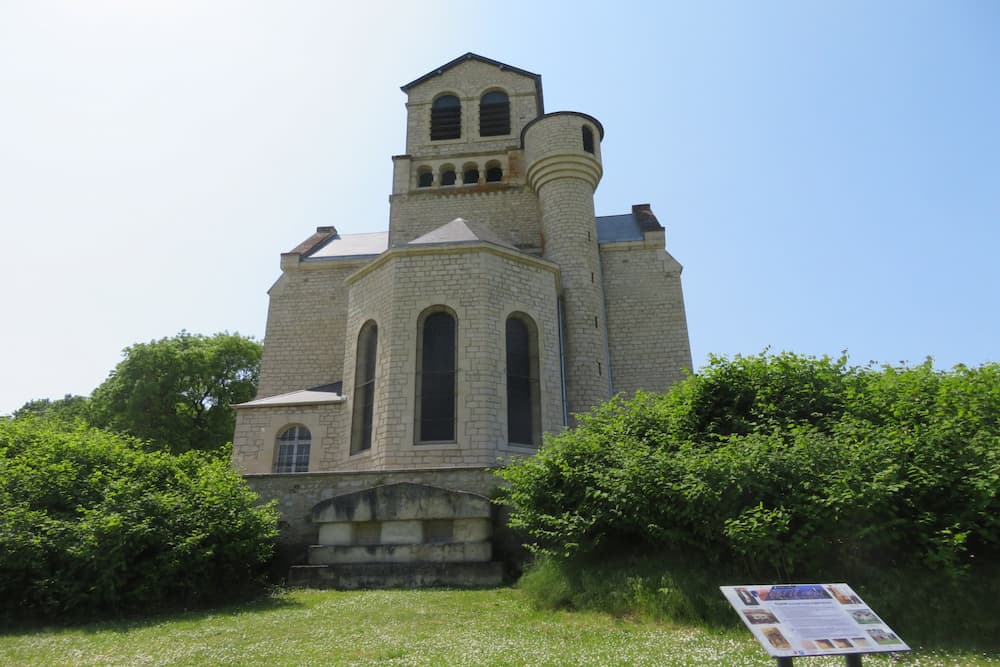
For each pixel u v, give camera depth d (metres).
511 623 10.07
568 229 28.36
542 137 30.05
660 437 13.86
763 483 10.34
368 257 31.88
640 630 9.37
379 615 10.81
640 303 30.86
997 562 9.20
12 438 15.09
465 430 19.83
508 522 14.56
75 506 12.97
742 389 14.72
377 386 21.27
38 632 10.51
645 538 11.70
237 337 47.09
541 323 22.59
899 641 5.87
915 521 9.45
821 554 9.75
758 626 5.92
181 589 12.57
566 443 13.74
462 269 21.80
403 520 14.87
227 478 14.66
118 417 40.38
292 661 7.96
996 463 9.32
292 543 15.70
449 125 35.84
